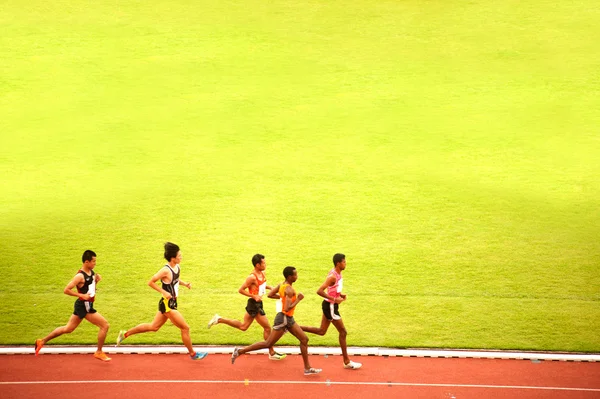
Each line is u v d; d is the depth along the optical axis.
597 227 54.34
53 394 31.27
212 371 33.84
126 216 56.75
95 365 34.41
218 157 69.81
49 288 44.31
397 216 56.69
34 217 56.59
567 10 108.56
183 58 95.88
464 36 102.06
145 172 66.44
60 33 102.56
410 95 85.50
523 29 103.25
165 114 80.62
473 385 32.38
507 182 63.66
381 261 48.62
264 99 84.56
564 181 63.81
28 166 67.94
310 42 101.31
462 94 85.50
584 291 43.91
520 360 35.28
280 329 33.12
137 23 106.25
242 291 35.22
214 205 58.94
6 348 36.16
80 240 52.12
